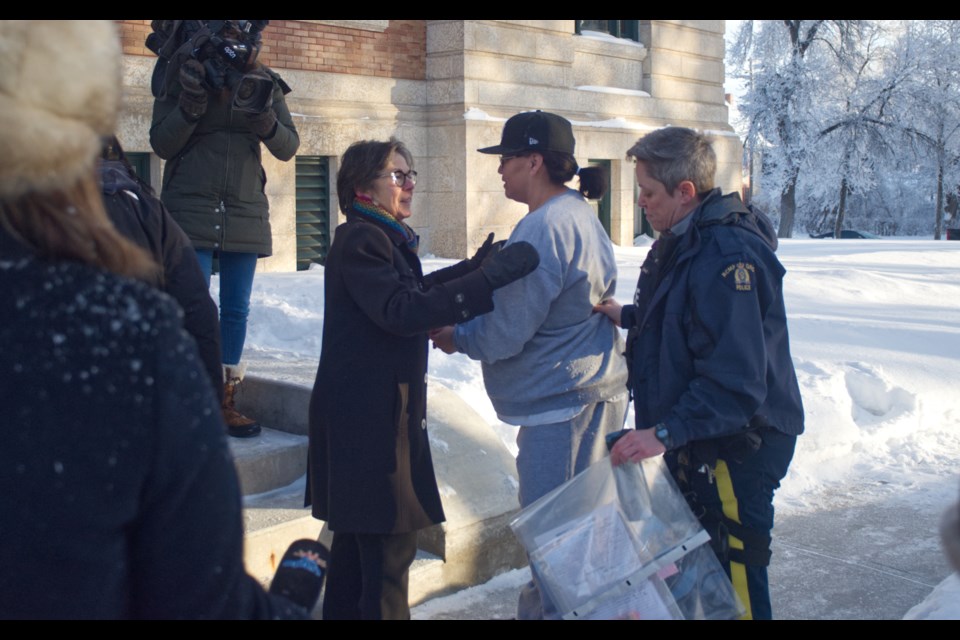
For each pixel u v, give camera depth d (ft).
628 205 54.19
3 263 4.22
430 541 12.71
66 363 4.14
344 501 9.65
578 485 8.95
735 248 8.98
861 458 18.90
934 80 125.49
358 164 9.97
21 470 4.08
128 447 4.20
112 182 8.91
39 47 4.18
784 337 9.48
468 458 13.65
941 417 21.21
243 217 14.38
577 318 10.40
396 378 9.76
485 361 10.40
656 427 8.79
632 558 8.54
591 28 54.13
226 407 14.38
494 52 45.47
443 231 45.16
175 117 13.79
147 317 4.36
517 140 10.48
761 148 129.39
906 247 56.39
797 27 125.08
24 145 4.14
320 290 25.84
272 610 4.92
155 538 4.34
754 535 9.24
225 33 14.28
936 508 16.42
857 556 14.43
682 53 58.08
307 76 40.40
